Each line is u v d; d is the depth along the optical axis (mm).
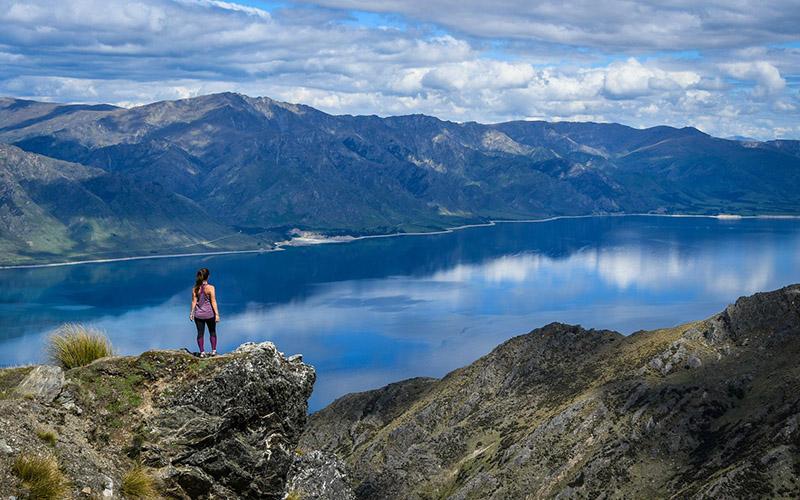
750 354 134375
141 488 23062
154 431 25016
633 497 111250
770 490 96438
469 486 127812
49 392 23859
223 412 26266
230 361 27312
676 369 137375
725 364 134375
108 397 25125
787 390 117875
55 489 20328
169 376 26547
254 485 26375
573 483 117938
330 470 34781
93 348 28062
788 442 102688
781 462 98875
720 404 124062
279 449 27438
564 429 131625
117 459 23688
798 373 120938
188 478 24594
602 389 138750
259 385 27359
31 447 21172
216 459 25578
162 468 24406
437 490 136000
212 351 29328
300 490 32844
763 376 126938
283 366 28875
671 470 114062
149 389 26047
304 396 29328
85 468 22047
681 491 106438
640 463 116875
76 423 23641
